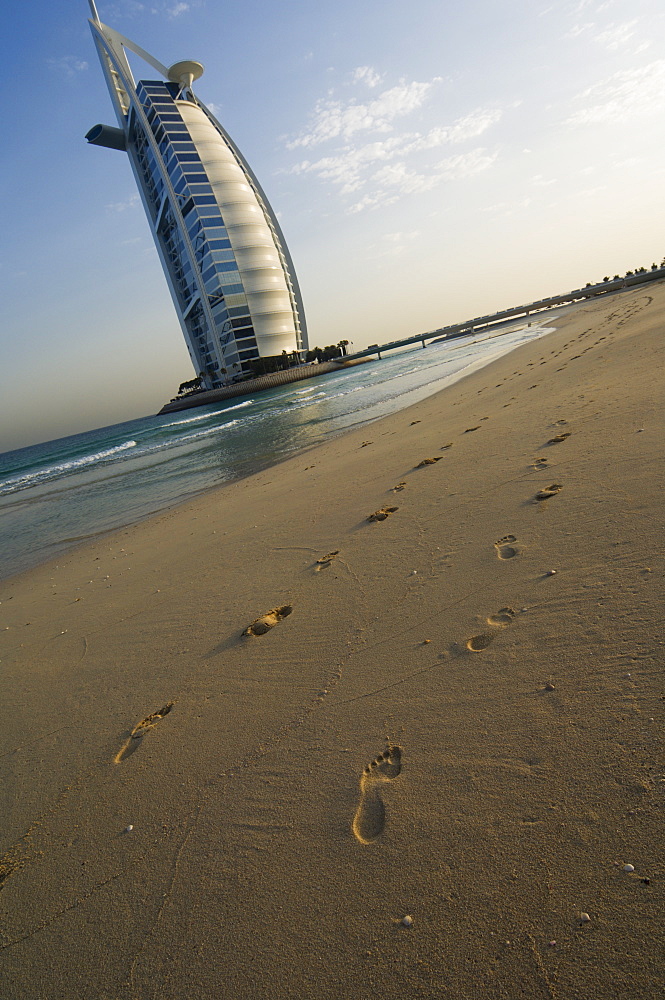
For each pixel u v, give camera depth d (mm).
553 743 1952
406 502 5586
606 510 3625
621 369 8797
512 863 1597
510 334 65375
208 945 1708
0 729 3652
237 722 2830
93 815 2512
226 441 25578
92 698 3693
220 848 2072
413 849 1762
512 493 4676
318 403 36781
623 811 1608
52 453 70062
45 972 1827
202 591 5086
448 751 2113
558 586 2951
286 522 6602
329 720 2578
